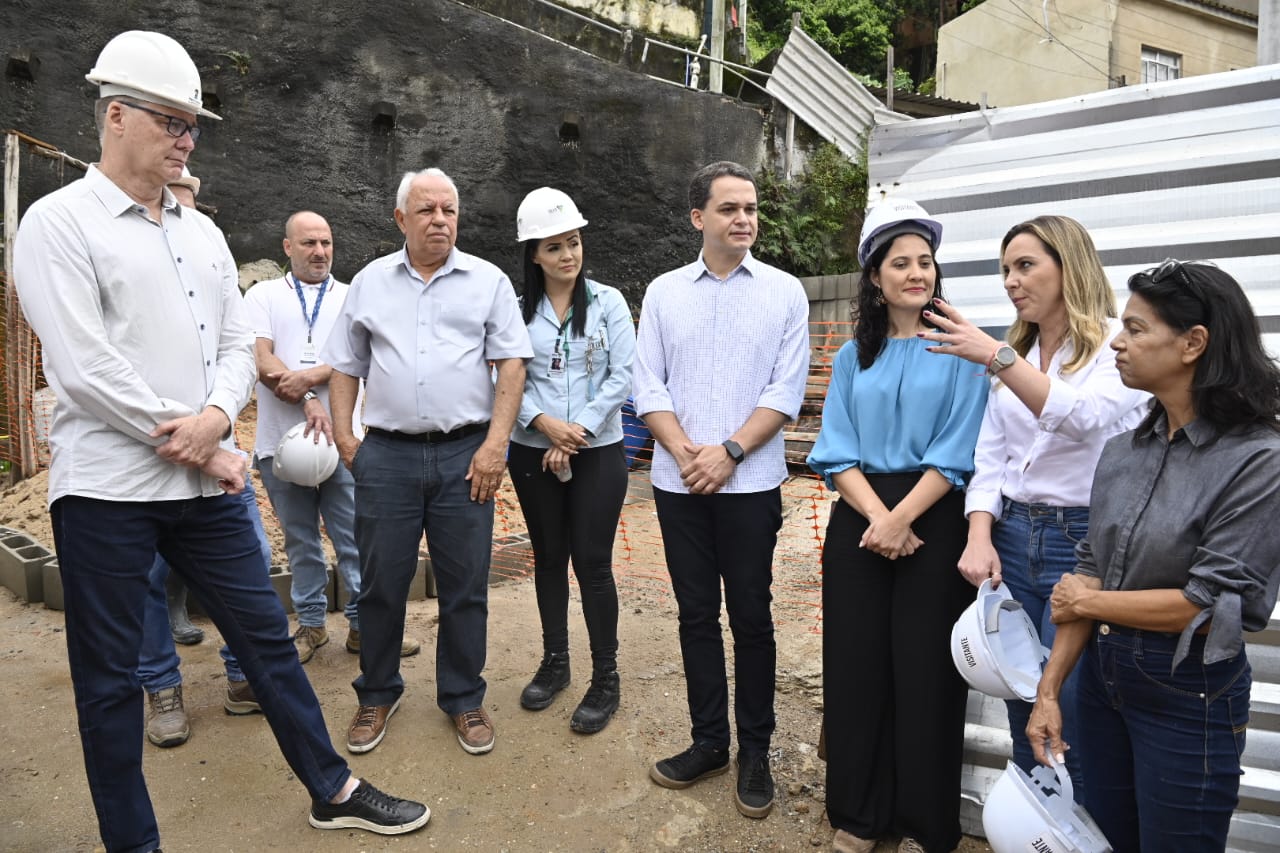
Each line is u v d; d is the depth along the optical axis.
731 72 11.27
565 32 10.45
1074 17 14.66
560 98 8.77
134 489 2.22
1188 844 1.78
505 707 3.40
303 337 3.63
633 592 4.77
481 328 3.04
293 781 2.90
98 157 7.21
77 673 2.22
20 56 6.86
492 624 4.23
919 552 2.50
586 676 3.68
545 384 3.25
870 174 3.66
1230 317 1.71
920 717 2.48
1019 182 3.38
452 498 3.04
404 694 3.48
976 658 2.16
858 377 2.65
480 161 8.50
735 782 2.95
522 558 5.11
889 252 2.55
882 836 2.63
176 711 3.13
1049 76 15.16
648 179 9.18
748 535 2.78
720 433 2.82
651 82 9.16
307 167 7.85
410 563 3.07
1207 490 1.72
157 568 3.05
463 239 8.48
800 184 9.98
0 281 6.46
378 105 8.05
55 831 2.61
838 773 2.59
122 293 2.22
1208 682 1.73
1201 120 3.09
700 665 2.91
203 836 2.61
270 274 7.71
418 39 8.18
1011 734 2.52
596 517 3.22
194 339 2.37
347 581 3.77
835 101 9.92
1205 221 3.09
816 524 5.78
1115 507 1.87
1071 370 2.29
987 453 2.44
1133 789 1.95
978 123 3.46
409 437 3.02
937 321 2.24
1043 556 2.30
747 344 2.82
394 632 3.11
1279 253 2.99
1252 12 14.86
